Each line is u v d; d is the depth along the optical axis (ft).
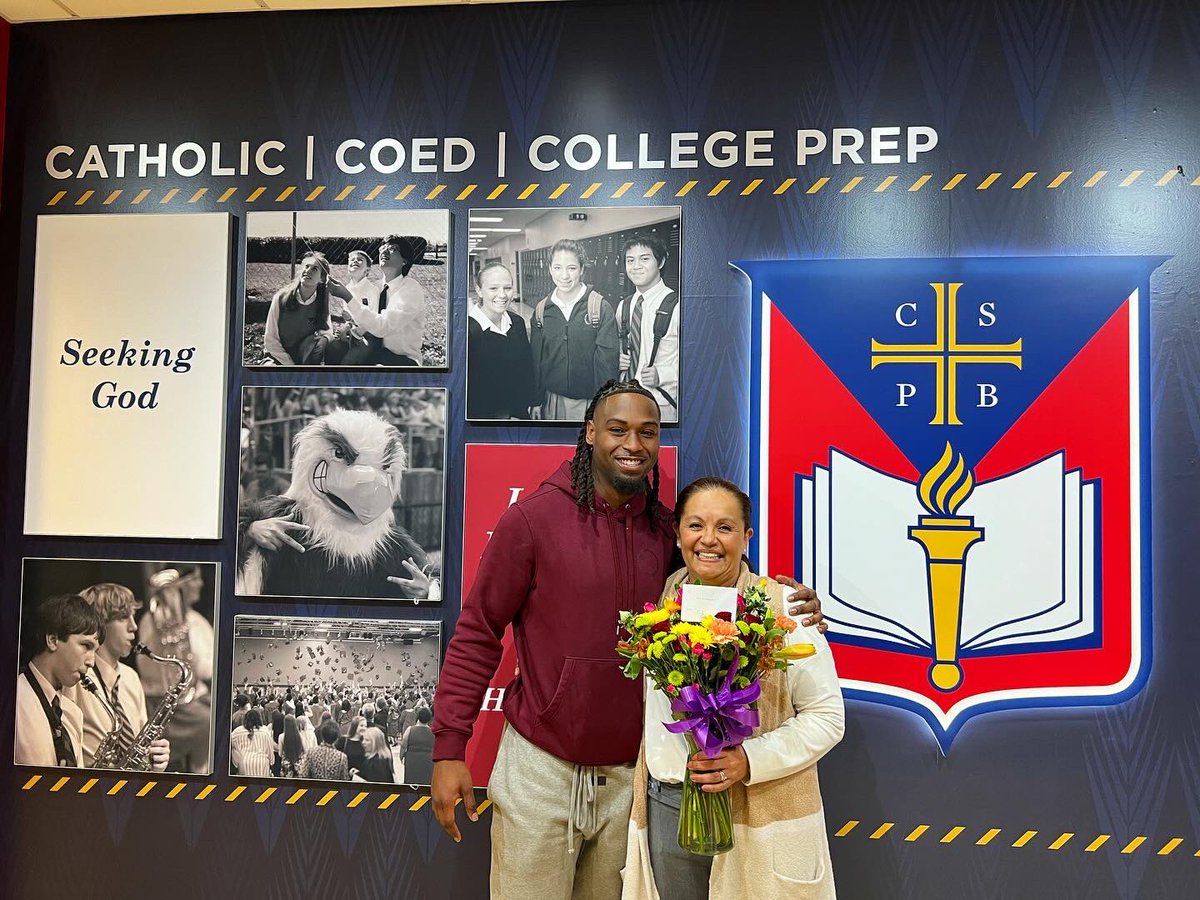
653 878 6.33
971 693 7.84
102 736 8.43
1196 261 7.86
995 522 7.89
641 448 6.72
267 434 8.43
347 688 8.27
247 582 8.37
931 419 7.99
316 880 8.29
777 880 5.99
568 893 6.81
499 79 8.50
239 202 8.61
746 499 6.54
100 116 8.72
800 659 6.22
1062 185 8.00
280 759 8.29
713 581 6.38
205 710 8.36
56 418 8.59
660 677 5.90
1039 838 7.74
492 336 8.31
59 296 8.63
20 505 8.63
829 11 8.26
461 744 6.84
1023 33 8.07
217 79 8.66
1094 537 7.82
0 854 8.56
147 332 8.56
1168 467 7.80
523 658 7.00
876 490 8.00
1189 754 7.65
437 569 8.20
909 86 8.16
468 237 8.39
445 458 8.27
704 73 8.34
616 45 8.42
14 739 8.54
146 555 8.55
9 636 8.63
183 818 8.43
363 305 8.41
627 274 8.25
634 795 6.43
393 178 8.54
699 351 8.23
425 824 8.22
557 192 8.40
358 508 8.31
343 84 8.61
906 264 8.08
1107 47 8.01
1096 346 7.89
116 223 8.61
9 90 8.73
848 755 7.93
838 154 8.20
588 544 6.86
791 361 8.14
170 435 8.49
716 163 8.29
